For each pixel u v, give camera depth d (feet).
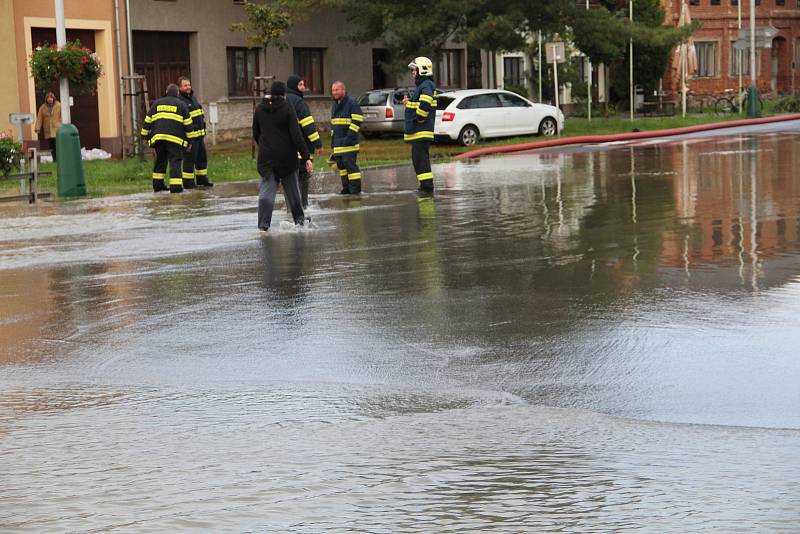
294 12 184.34
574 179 94.73
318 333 35.73
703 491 19.38
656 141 153.58
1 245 60.44
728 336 33.47
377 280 45.78
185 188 98.37
